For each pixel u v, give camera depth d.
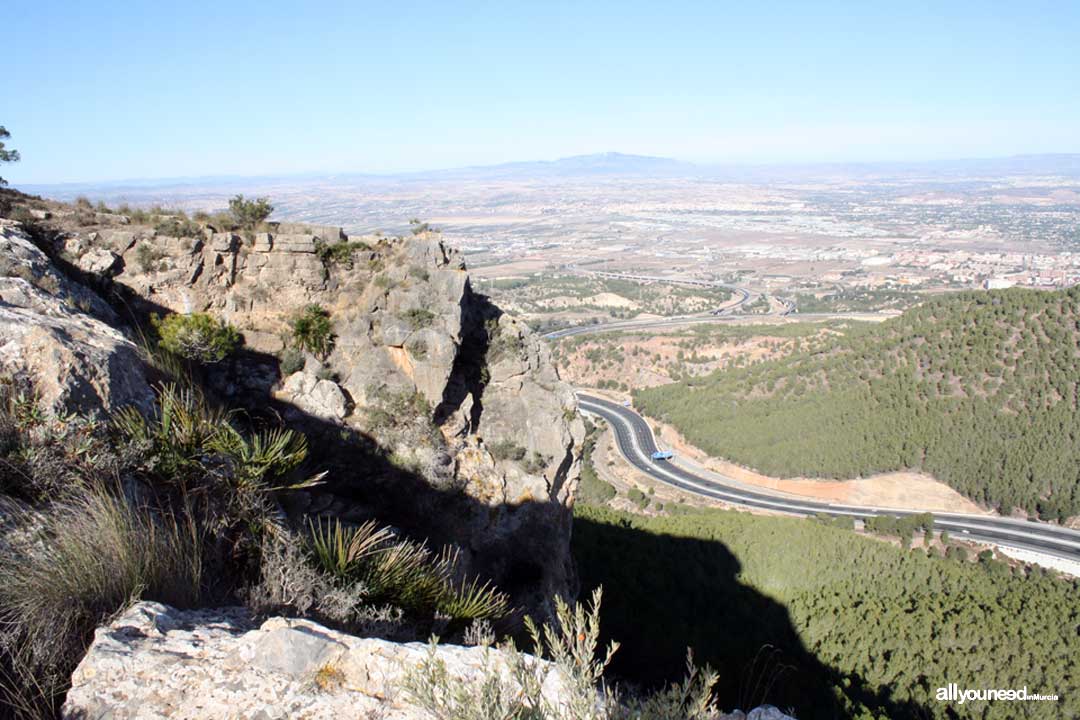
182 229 21.34
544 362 24.84
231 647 5.39
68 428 7.40
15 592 5.38
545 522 22.42
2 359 8.38
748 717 5.52
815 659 37.22
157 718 4.75
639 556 46.09
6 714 4.86
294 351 20.88
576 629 4.75
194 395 11.38
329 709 4.86
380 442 20.59
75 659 5.41
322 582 7.25
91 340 10.15
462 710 4.43
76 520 6.28
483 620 8.75
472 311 24.48
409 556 9.08
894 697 34.22
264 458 8.68
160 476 7.75
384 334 21.61
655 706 4.76
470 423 23.03
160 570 6.35
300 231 23.34
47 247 19.84
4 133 23.22
